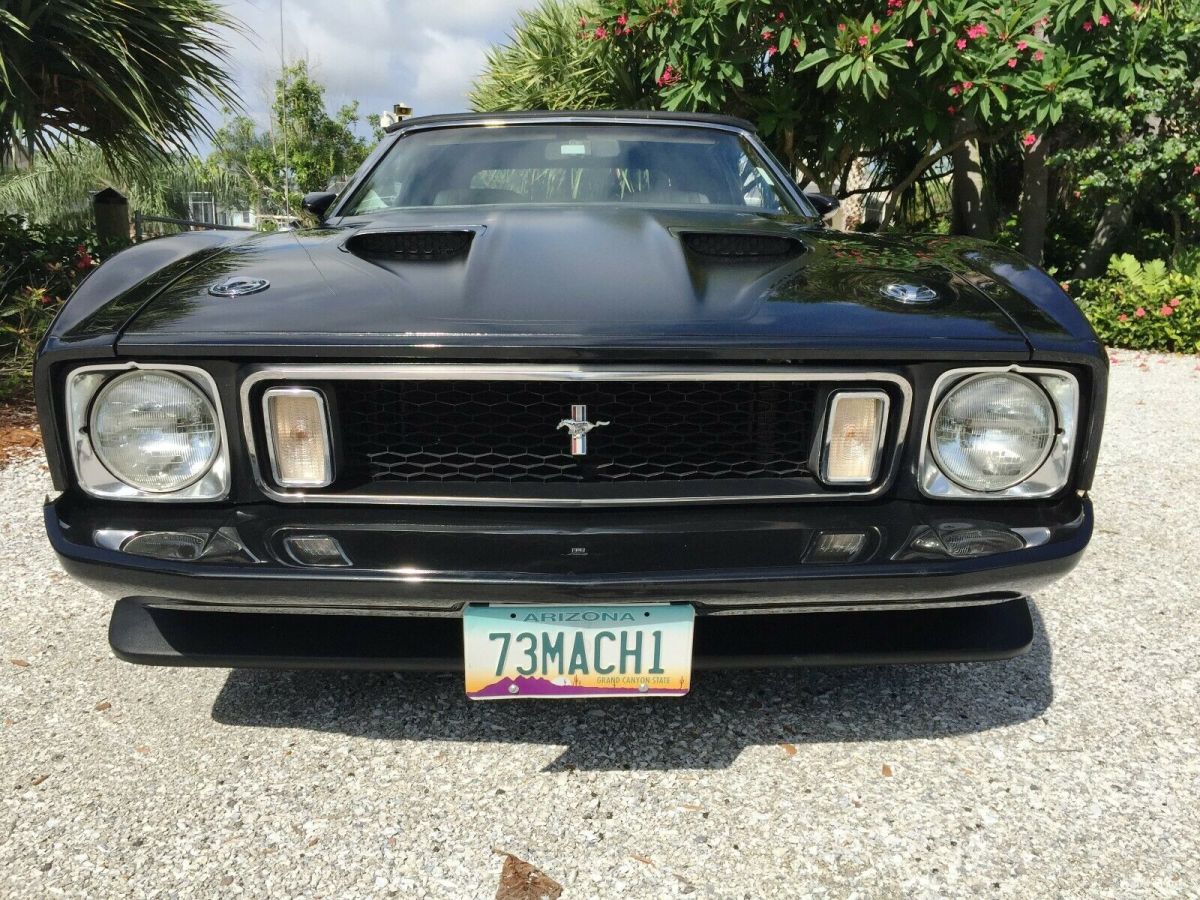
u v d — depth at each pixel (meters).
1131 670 1.97
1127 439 4.07
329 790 1.54
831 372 1.41
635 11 6.43
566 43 8.58
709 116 2.72
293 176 19.27
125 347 1.39
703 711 1.79
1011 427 1.45
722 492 1.45
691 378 1.38
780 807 1.50
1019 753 1.66
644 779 1.58
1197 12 6.68
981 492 1.47
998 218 10.16
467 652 1.45
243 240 1.98
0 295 4.59
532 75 8.89
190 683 1.89
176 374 1.41
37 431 3.86
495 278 1.56
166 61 5.25
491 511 1.44
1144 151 6.82
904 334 1.42
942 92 6.57
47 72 4.94
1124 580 2.47
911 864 1.37
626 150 2.54
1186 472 3.54
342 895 1.31
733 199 2.42
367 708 1.80
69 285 5.10
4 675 1.91
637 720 1.76
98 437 1.43
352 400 1.45
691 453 1.47
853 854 1.39
